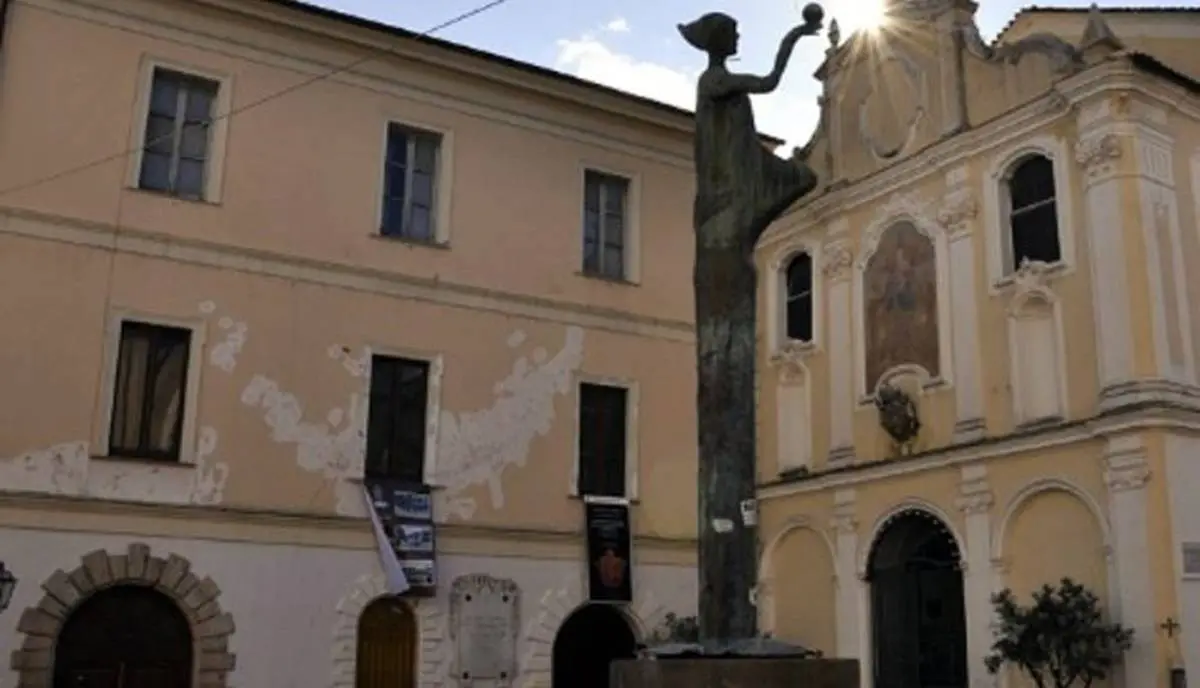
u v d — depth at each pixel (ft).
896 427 92.94
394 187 70.13
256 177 65.26
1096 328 79.87
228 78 65.51
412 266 68.69
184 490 60.18
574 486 71.10
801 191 35.35
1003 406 86.02
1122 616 74.59
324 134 67.72
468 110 72.59
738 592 32.48
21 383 57.41
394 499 65.10
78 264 59.82
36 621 55.57
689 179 79.97
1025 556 82.89
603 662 71.15
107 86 62.23
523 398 70.49
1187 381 77.77
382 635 64.23
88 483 57.93
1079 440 79.36
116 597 58.39
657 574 72.64
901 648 92.58
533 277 72.43
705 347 34.50
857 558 95.96
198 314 62.28
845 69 106.73
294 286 65.10
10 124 59.47
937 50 96.94
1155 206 80.02
